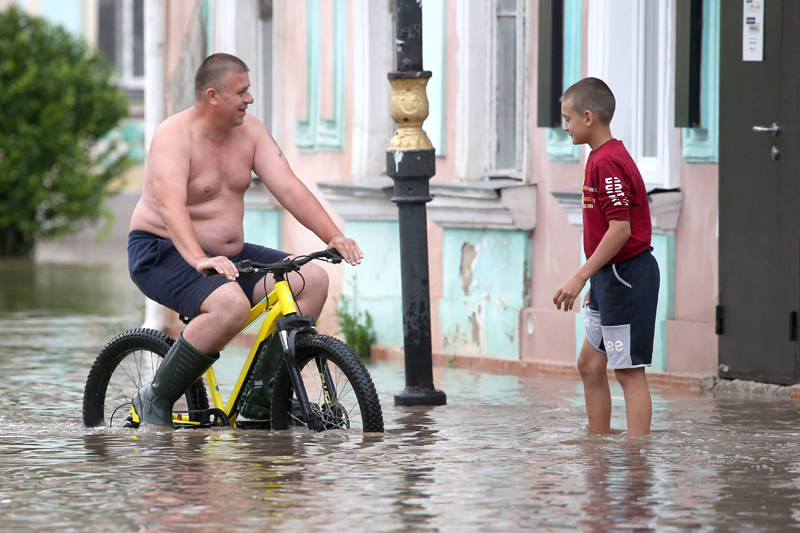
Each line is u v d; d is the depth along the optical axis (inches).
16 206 3070.9
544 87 1144.2
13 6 3157.0
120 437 784.9
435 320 1286.9
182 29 1628.9
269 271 766.5
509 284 1196.5
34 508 595.2
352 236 1369.3
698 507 585.6
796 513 575.2
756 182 989.2
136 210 813.9
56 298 2020.2
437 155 1280.8
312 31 1456.7
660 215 1049.5
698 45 1026.1
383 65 1374.3
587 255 756.0
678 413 873.5
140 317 1663.4
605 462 689.0
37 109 3088.1
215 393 815.7
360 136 1382.9
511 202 1163.9
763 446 735.7
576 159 1128.2
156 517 576.4
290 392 781.9
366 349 1323.8
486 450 726.5
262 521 567.2
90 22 4667.8
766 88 978.1
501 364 1187.3
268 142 826.2
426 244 944.9
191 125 796.6
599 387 789.2
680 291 1059.9
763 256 987.3
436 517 571.2
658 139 1071.6
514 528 552.4
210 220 804.0
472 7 1234.6
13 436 796.6
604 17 1095.6
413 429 806.5
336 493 617.6
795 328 969.5
